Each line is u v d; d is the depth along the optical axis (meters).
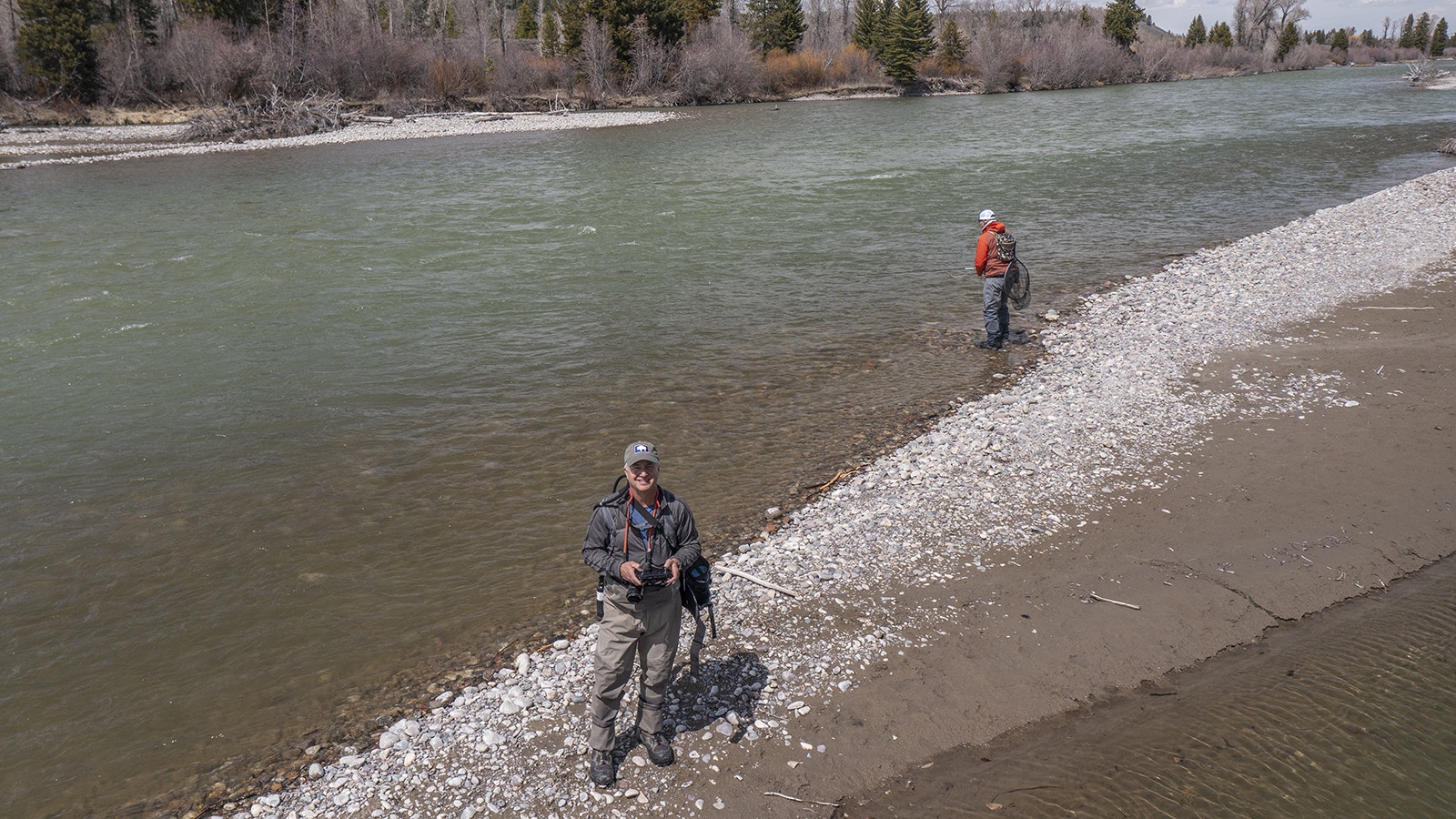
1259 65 113.75
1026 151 33.66
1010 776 4.57
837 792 4.52
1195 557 6.50
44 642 6.14
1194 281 14.18
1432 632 5.53
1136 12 98.19
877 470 8.20
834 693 5.23
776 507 7.66
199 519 7.79
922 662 5.47
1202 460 8.07
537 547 7.13
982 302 13.84
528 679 5.46
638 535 4.40
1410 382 9.52
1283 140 34.09
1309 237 16.47
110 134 50.69
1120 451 8.30
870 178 27.45
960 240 18.30
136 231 21.53
